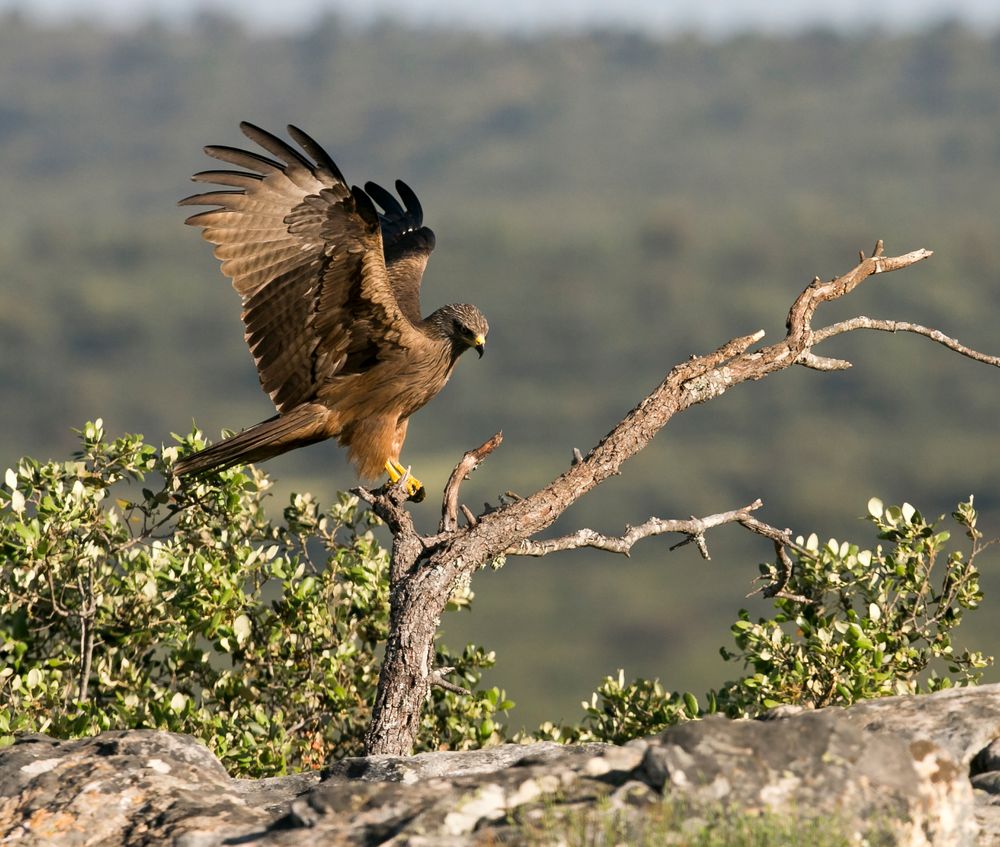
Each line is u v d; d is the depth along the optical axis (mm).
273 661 22281
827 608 21312
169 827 12742
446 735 22531
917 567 20625
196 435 22016
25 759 14047
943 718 13875
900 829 11391
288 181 20109
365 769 14633
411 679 17375
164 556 21547
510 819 11539
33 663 22188
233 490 21984
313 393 22062
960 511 20672
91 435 21781
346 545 23625
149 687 21578
